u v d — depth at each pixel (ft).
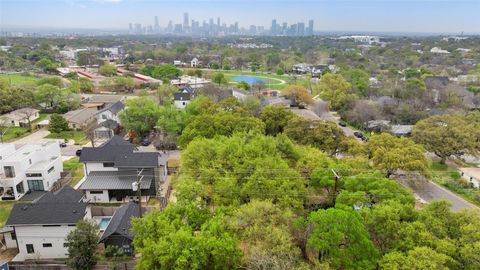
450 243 71.97
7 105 251.60
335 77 322.14
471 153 165.37
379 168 128.77
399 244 75.87
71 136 221.25
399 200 93.20
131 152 149.38
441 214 81.25
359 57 604.49
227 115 168.66
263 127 166.71
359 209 92.17
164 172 156.46
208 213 92.22
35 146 155.33
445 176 159.94
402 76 420.36
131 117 207.92
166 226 80.69
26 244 103.65
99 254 100.22
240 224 84.64
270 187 101.14
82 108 274.57
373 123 235.81
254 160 112.88
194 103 218.18
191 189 98.37
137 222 84.84
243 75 520.83
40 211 104.68
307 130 161.48
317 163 118.21
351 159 128.88
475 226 73.92
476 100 273.33
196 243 73.82
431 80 335.67
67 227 103.04
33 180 140.26
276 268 67.82
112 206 134.92
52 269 94.68
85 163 145.79
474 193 141.90
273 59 615.98
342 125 248.52
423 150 149.48
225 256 72.54
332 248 74.69
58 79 334.03
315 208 107.86
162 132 204.33
